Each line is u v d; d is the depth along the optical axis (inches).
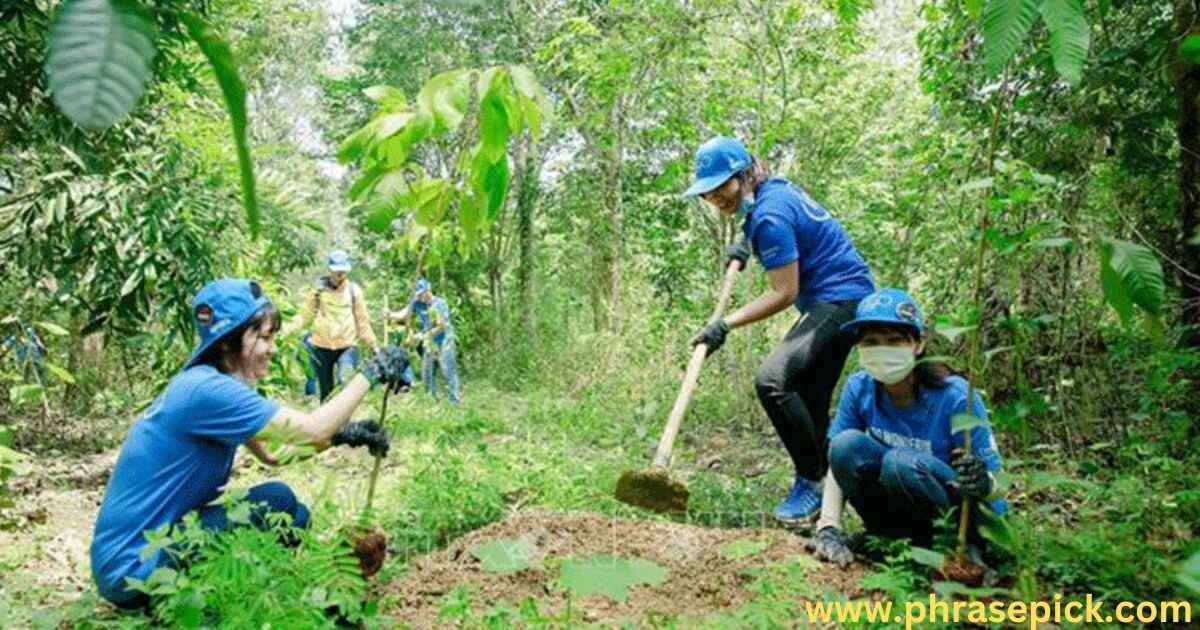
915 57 351.9
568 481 172.6
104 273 223.8
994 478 103.3
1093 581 113.0
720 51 329.7
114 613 119.3
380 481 200.2
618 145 399.5
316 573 97.4
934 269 259.4
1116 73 181.9
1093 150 199.6
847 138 334.3
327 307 315.6
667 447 143.7
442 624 108.7
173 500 110.0
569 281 568.7
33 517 173.8
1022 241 98.7
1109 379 199.2
